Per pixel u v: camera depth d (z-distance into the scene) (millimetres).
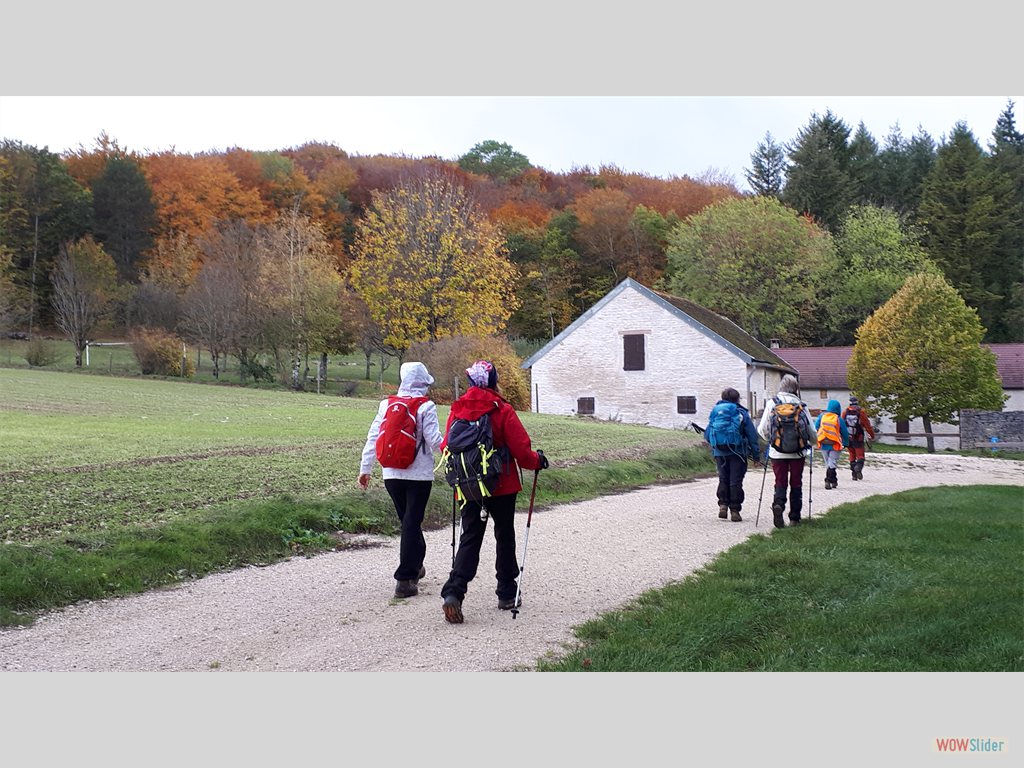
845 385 54094
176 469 15078
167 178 77375
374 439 8305
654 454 22906
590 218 78938
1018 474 27609
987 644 6777
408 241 53000
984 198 72812
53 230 73875
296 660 6281
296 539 10508
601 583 8766
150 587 8469
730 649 6590
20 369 48750
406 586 8141
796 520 12930
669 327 44125
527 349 73125
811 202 80750
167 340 52125
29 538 9117
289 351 52781
